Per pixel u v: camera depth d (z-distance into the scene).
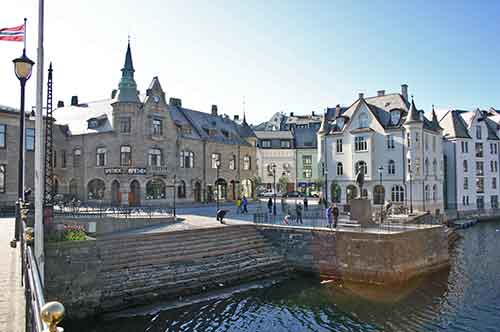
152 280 19.89
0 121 37.50
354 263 24.09
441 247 27.23
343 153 52.06
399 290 21.77
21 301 8.39
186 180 49.53
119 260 20.23
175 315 17.41
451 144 60.31
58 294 15.93
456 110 66.25
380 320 17.36
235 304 19.14
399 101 50.28
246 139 61.94
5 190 37.47
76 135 45.94
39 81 13.36
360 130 49.78
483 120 63.53
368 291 21.64
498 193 64.62
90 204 42.12
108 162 43.53
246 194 61.44
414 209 46.12
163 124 46.66
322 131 54.34
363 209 27.98
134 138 43.78
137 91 45.00
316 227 26.98
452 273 25.64
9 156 37.91
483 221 57.06
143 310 17.77
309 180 77.94
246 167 60.69
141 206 42.19
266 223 29.80
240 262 24.20
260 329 16.22
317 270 25.48
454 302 19.69
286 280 23.83
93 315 16.83
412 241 24.64
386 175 48.28
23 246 10.52
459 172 59.69
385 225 28.09
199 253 23.31
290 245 26.94
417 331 16.23
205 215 35.59
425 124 49.34
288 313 18.12
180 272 21.22
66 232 18.09
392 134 48.09
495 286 22.42
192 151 50.69
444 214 52.59
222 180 55.72
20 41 16.92
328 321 17.22
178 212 38.16
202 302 19.19
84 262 16.70
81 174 45.50
